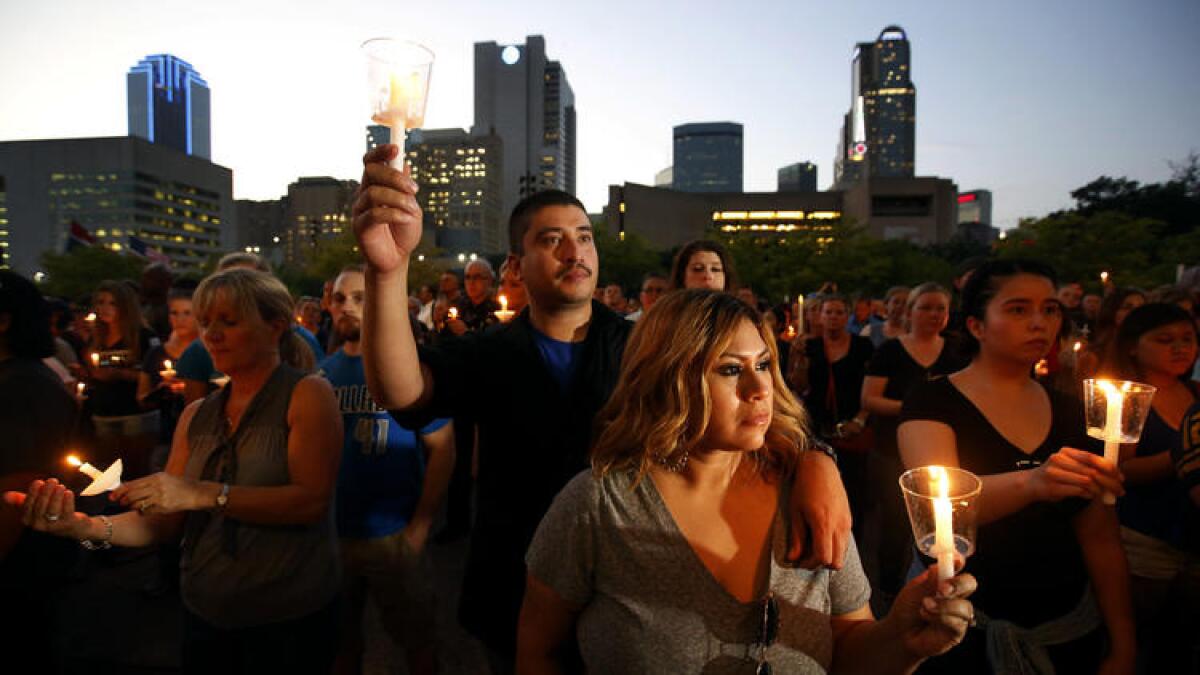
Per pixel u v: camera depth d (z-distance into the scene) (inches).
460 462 196.7
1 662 81.7
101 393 181.0
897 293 246.7
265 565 82.2
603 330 83.5
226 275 85.6
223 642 84.0
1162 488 98.9
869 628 53.7
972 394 82.7
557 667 58.3
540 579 56.7
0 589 81.3
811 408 177.2
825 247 2134.6
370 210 59.9
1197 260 1253.7
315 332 330.6
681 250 150.6
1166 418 103.0
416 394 70.2
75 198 5664.4
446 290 303.1
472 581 81.1
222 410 88.1
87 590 164.4
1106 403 61.7
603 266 2736.2
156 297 249.0
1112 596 72.3
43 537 84.8
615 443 55.5
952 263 3024.1
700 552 52.9
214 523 83.0
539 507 78.3
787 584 52.9
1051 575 74.8
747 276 2149.4
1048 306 78.6
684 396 51.2
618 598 53.1
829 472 54.2
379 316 64.2
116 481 72.2
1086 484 62.0
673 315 53.2
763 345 52.5
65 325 274.8
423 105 59.7
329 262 2428.6
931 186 4473.4
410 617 114.3
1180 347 102.7
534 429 79.1
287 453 84.7
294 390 86.1
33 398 82.4
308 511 83.0
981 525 76.0
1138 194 2212.1
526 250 83.6
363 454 111.3
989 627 75.1
